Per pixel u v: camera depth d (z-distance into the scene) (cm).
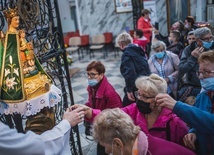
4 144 91
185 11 758
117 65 740
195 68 235
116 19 906
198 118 123
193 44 261
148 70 276
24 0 138
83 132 318
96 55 927
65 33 1030
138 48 277
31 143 98
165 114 142
